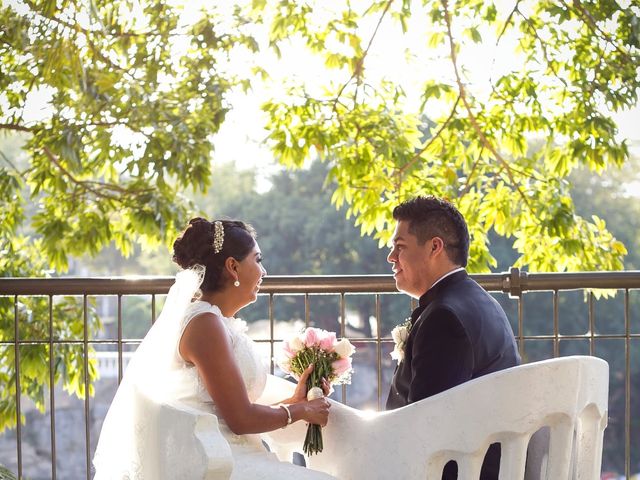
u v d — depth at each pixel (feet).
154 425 8.53
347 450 9.11
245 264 9.76
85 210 29.86
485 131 28.86
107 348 109.91
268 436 10.05
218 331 9.19
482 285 12.16
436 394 8.27
